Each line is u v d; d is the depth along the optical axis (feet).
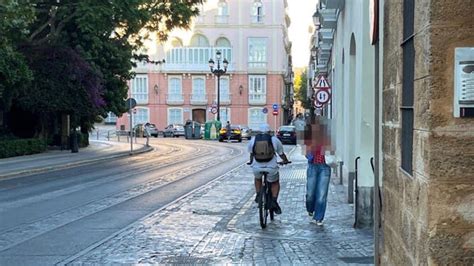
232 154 103.24
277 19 218.79
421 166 11.20
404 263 13.07
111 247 26.37
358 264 22.62
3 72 79.46
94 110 103.50
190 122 188.85
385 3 16.58
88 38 102.42
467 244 10.45
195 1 101.19
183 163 82.07
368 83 32.24
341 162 50.37
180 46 220.02
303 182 54.65
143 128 199.11
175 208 38.42
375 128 15.61
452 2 10.43
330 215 34.60
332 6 51.01
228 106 219.61
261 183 32.35
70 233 29.91
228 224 32.19
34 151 99.60
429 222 10.64
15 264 23.31
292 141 144.97
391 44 15.51
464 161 10.46
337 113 62.54
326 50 91.66
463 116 10.41
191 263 23.30
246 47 219.20
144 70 220.23
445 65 10.49
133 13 82.74
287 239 27.81
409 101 12.82
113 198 44.09
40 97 97.66
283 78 239.30
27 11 70.69
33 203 41.57
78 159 87.04
